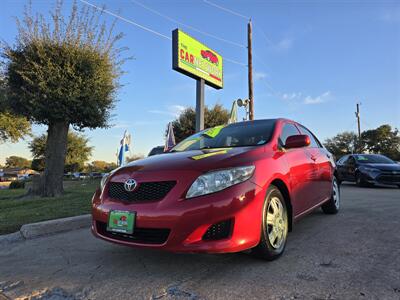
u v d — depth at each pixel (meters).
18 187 20.44
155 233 2.79
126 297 2.50
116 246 3.97
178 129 29.16
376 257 3.23
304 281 2.66
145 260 3.36
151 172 2.97
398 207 6.32
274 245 3.18
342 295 2.39
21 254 3.79
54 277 2.99
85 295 2.57
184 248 2.63
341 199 7.66
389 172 10.95
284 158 3.64
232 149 3.46
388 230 4.36
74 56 9.31
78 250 3.85
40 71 8.87
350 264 3.04
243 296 2.42
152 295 2.51
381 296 2.37
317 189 4.64
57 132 9.82
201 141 4.29
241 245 2.70
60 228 4.98
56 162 9.73
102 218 3.08
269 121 4.34
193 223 2.65
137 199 2.91
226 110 29.11
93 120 9.87
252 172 2.97
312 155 4.67
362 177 11.47
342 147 64.25
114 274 3.00
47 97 8.98
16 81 9.55
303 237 4.06
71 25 9.34
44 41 9.18
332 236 4.08
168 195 2.76
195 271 2.97
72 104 9.27
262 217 2.95
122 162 10.31
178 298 2.44
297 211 3.79
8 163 111.12
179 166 2.94
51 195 9.59
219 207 2.67
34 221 5.24
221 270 2.96
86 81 9.45
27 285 2.83
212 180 2.76
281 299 2.36
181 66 11.80
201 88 13.15
